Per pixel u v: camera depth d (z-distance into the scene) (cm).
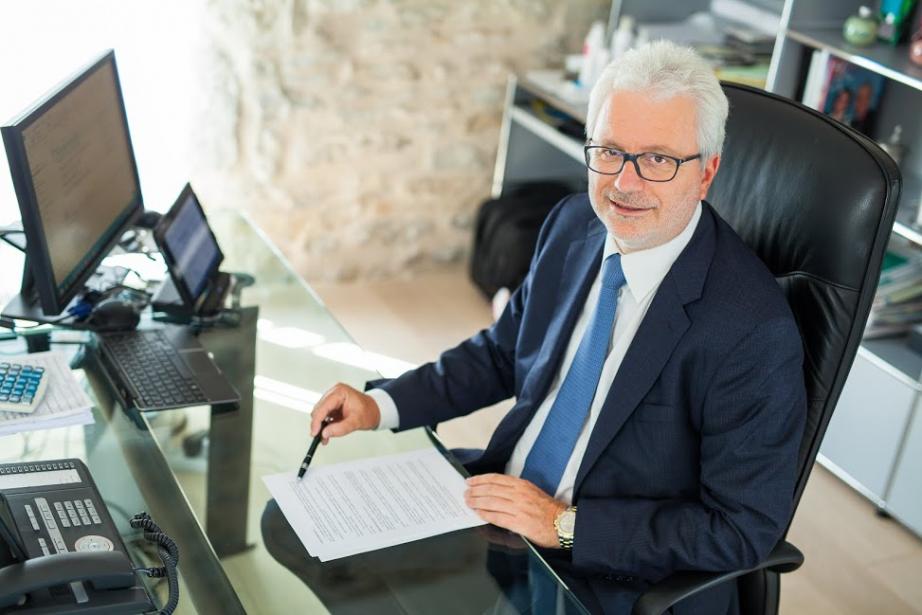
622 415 154
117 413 164
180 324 191
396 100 352
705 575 145
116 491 145
